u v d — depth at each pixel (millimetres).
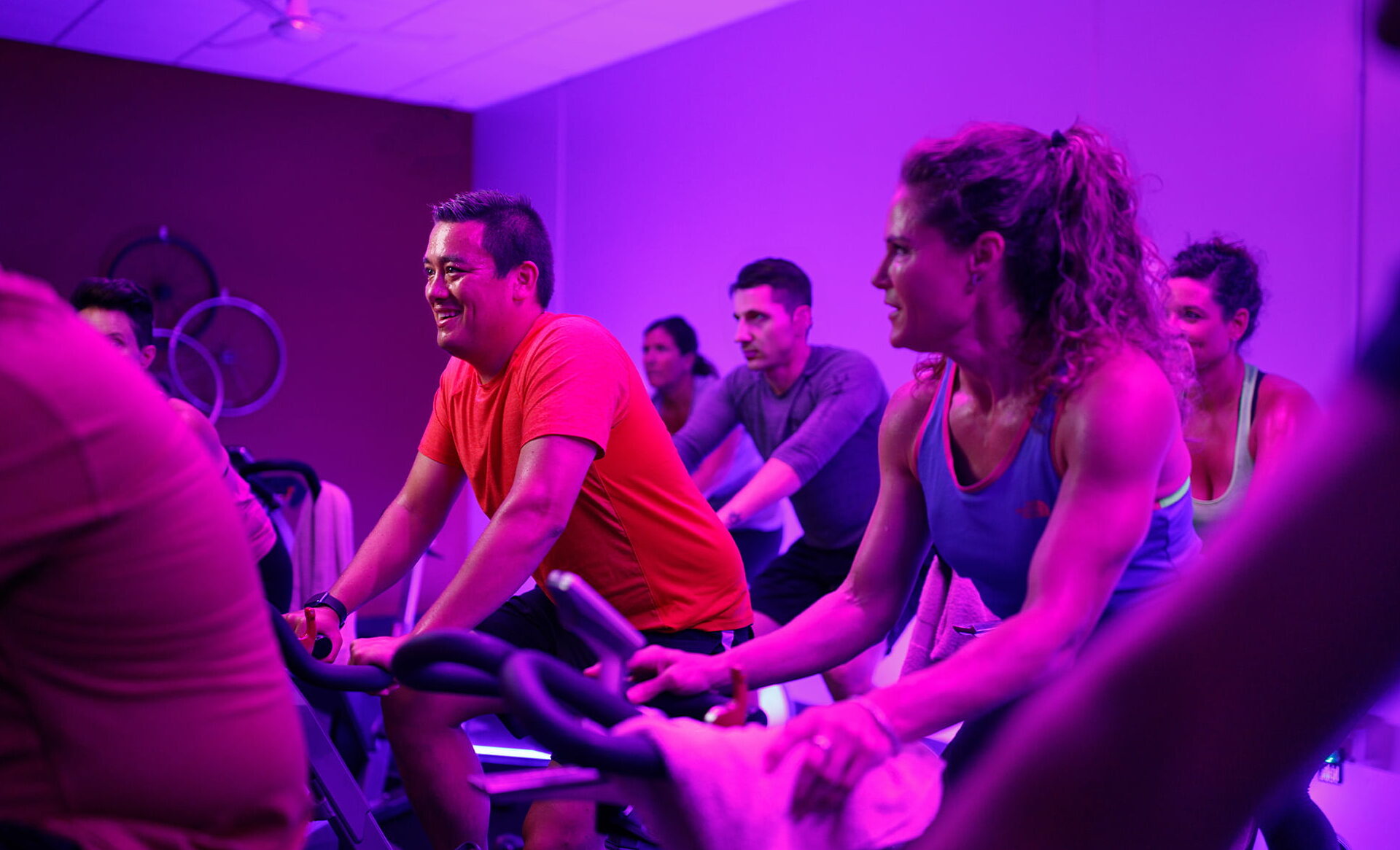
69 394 726
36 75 6551
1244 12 3857
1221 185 3924
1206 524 2320
